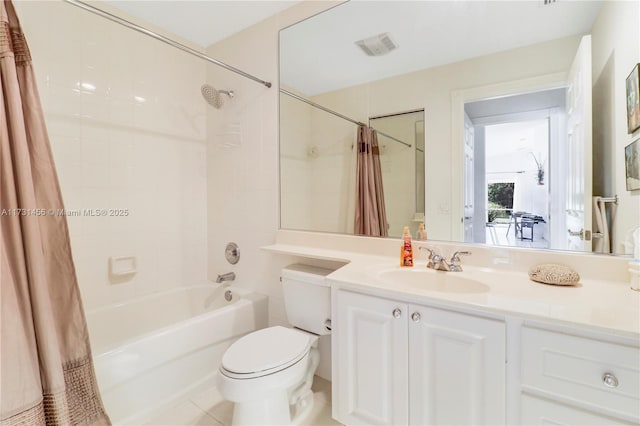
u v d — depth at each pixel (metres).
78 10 1.74
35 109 1.09
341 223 1.78
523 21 1.26
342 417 1.26
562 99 1.18
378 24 1.62
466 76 1.39
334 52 1.77
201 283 2.38
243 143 2.20
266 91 2.05
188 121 2.33
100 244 1.85
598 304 0.88
